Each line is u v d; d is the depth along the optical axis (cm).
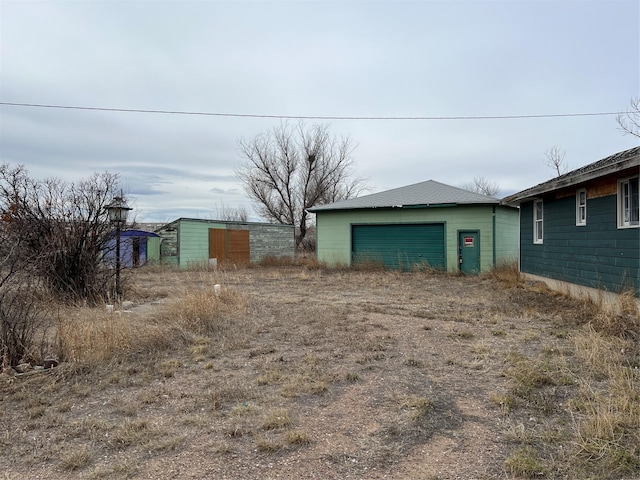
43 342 545
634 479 278
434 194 1938
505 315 820
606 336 605
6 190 856
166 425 361
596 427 338
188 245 2117
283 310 881
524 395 418
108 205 966
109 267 1005
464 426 358
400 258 1844
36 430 354
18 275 573
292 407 396
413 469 295
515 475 285
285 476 286
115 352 536
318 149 3397
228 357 556
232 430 347
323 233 2008
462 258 1733
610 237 846
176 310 745
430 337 653
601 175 773
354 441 333
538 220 1315
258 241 2503
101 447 325
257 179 3384
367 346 598
